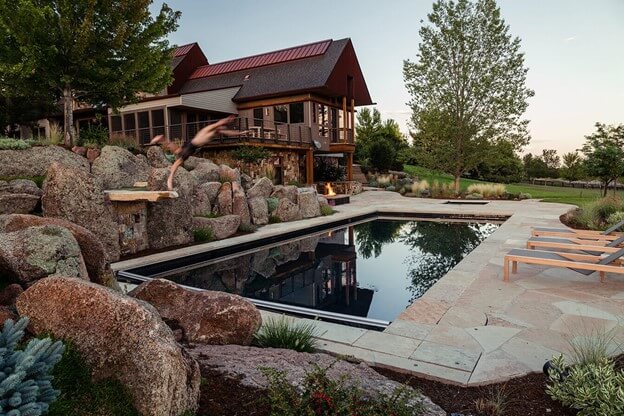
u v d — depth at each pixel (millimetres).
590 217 13109
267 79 25703
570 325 4969
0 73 12953
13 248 4043
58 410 2242
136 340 2529
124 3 13305
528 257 6875
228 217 11805
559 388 3217
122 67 13898
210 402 2818
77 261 4383
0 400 1820
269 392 2777
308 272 9367
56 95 14883
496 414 3098
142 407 2412
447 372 3805
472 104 25109
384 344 4477
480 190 24641
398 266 9836
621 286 6605
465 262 8414
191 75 29484
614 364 3521
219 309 4266
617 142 17453
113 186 12672
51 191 8086
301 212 15812
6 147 11609
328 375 3352
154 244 9938
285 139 22844
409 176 35500
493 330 4852
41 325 2734
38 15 11781
